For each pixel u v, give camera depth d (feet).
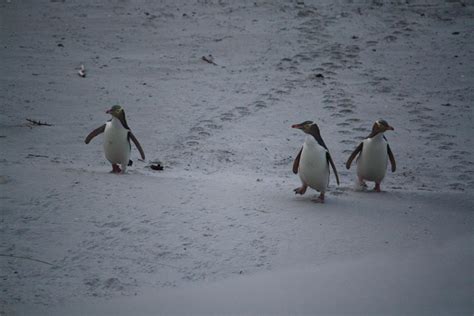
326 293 33.50
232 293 33.58
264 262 37.50
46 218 42.91
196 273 36.06
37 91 85.51
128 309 31.86
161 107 82.99
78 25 116.47
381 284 34.60
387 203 50.31
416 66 103.09
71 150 66.18
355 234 42.22
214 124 77.46
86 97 85.05
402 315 31.09
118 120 53.06
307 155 47.67
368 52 108.88
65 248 38.83
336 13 128.26
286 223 43.73
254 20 122.93
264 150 69.46
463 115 83.71
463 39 115.44
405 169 65.21
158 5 130.21
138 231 41.39
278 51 108.06
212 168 62.49
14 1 127.75
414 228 43.96
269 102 86.53
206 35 114.52
